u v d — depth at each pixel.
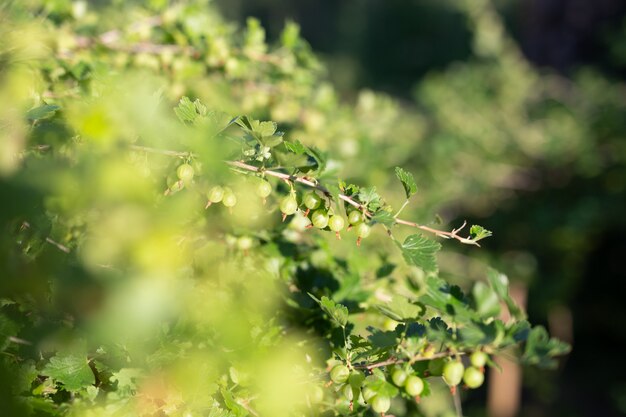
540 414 3.95
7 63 0.95
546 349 0.85
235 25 1.45
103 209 0.73
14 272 0.71
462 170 3.25
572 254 3.35
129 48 1.24
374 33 10.75
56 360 0.85
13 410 0.77
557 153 3.20
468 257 3.12
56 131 0.83
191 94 1.26
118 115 0.81
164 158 0.89
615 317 4.10
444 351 0.89
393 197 1.81
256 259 1.03
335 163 0.93
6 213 0.69
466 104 3.45
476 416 3.70
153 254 0.71
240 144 0.89
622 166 3.15
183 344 0.85
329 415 0.95
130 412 0.86
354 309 1.03
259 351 0.90
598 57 4.35
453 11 10.37
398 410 1.08
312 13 11.93
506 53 4.03
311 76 1.47
